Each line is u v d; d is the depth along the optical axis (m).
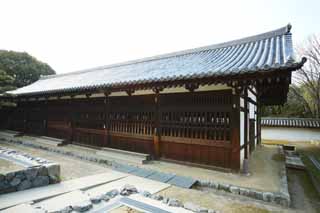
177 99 5.55
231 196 3.72
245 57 5.50
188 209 2.91
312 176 5.94
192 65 6.41
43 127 9.89
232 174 4.55
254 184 3.94
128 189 3.55
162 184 4.05
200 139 5.12
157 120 5.88
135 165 5.29
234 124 4.62
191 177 4.36
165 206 2.97
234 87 4.57
